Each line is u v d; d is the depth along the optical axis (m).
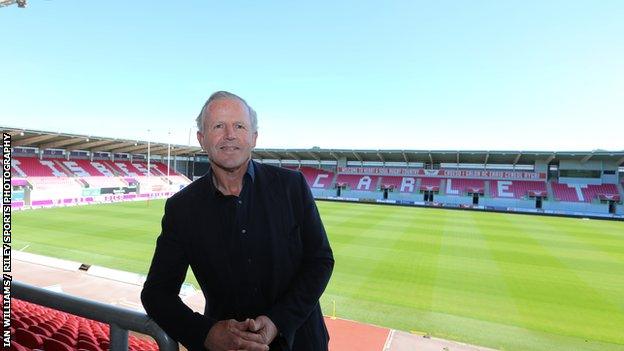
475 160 53.41
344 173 61.22
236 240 1.87
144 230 26.20
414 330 11.47
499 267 18.67
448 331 11.45
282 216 1.92
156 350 5.05
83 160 52.41
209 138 1.80
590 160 47.94
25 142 40.50
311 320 2.03
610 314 12.96
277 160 65.88
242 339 1.67
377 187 56.69
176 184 58.47
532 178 51.56
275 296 1.92
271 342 1.87
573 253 22.19
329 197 56.97
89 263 18.05
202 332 1.73
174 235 1.94
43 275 15.59
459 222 34.38
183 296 13.66
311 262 2.00
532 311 13.14
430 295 14.57
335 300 13.88
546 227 32.88
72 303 1.86
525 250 22.67
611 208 45.31
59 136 39.31
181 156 68.38
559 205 46.59
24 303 7.50
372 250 21.78
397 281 16.20
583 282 16.52
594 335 11.34
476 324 11.98
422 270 17.86
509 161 52.28
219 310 1.99
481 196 50.91
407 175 58.19
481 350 10.24
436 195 52.62
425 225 31.84
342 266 18.30
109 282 14.98
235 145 1.78
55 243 21.86
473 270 18.05
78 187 44.44
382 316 12.50
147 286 1.87
